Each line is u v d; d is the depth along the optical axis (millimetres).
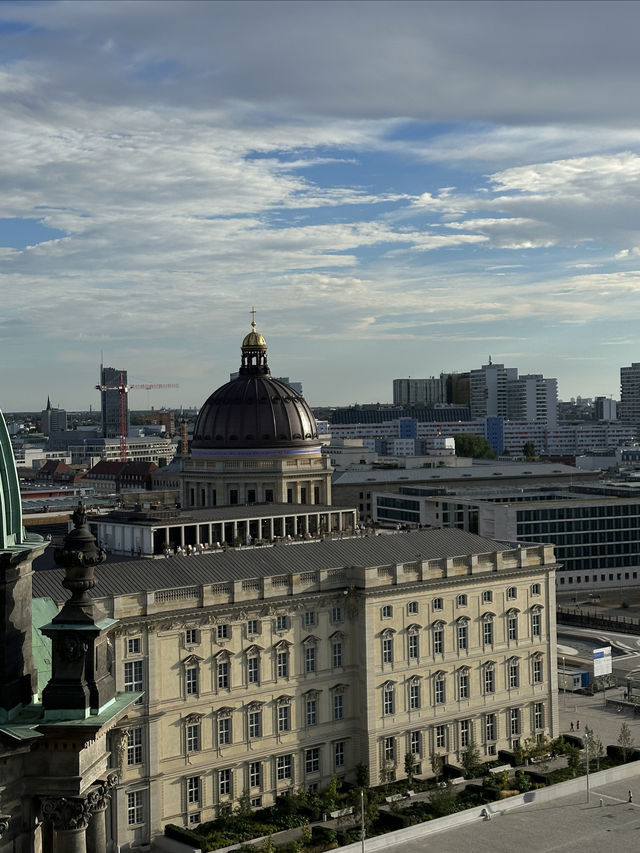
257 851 114312
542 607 158500
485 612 151375
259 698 130750
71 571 35219
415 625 143375
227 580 130000
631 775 145125
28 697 35594
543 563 159125
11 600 34781
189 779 124688
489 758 151375
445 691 147125
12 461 35875
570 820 127562
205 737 126062
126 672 119312
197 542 168125
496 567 153000
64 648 34406
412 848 118438
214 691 126875
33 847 34656
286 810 128375
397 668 141875
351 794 130250
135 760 119562
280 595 132875
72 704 34188
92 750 35844
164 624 122062
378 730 139375
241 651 129250
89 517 179500
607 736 162250
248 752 129750
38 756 34281
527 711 156375
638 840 120750
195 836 118125
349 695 139625
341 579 139625
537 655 157875
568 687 192500
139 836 119812
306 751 135250
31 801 34500
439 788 131875
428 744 145000
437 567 146500
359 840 120062
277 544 155000
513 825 125938
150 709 120500
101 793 35500
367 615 138125
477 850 117875
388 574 140750
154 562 131250
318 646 136625
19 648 35156
